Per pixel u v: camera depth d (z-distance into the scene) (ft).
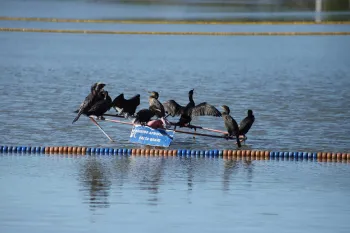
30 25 538.47
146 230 99.09
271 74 305.94
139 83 270.46
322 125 185.16
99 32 494.59
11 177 128.26
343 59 369.71
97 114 157.89
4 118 187.42
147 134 159.63
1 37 456.45
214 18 602.44
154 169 136.77
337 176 132.77
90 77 286.25
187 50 403.75
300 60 365.20
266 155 151.43
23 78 277.44
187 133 160.56
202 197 116.16
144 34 486.38
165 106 158.92
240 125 159.43
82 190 119.55
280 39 462.60
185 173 133.59
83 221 102.47
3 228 98.89
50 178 127.85
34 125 179.32
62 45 419.13
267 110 208.03
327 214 107.55
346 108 212.43
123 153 152.05
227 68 326.85
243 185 124.67
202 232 98.63
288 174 134.00
